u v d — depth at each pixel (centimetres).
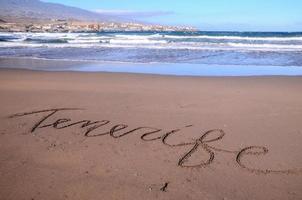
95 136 217
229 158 184
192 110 271
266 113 261
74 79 429
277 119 246
